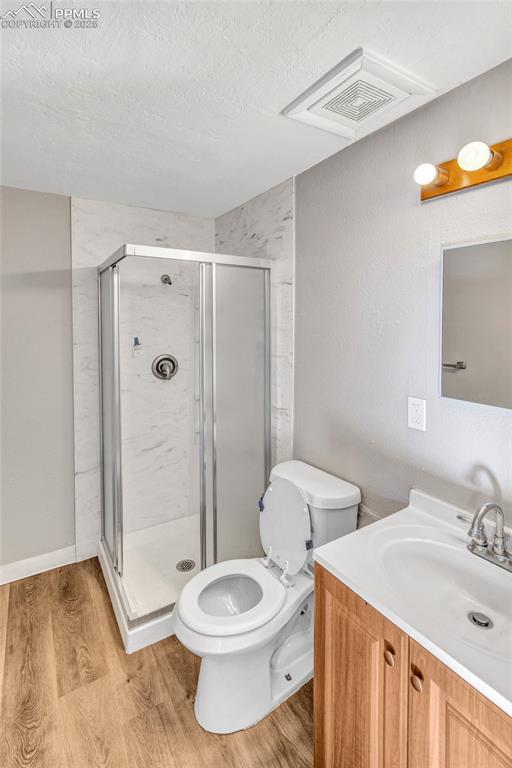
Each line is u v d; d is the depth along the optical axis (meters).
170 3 0.96
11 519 2.38
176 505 2.88
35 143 1.70
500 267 1.21
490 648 0.93
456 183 1.30
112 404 2.19
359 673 1.12
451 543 1.29
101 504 2.64
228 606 1.78
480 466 1.31
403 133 1.49
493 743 0.79
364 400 1.75
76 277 2.45
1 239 2.23
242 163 1.90
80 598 2.23
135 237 2.60
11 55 1.14
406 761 0.99
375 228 1.64
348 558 1.22
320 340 1.98
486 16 1.00
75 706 1.59
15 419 2.35
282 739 1.47
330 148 1.74
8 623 2.04
